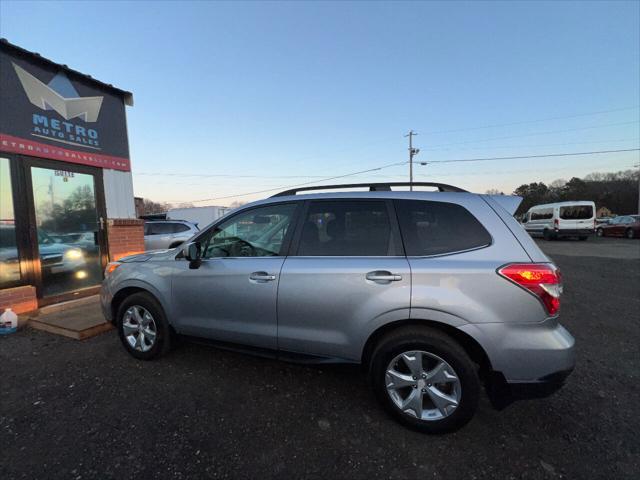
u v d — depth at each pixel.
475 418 2.54
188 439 2.29
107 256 6.05
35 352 3.69
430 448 2.21
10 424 2.43
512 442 2.27
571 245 16.98
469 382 2.20
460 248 2.36
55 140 5.24
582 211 19.31
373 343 2.53
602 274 8.56
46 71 5.11
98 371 3.24
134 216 6.63
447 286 2.25
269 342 2.76
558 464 2.07
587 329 4.48
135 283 3.40
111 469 2.02
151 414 2.56
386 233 2.53
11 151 4.69
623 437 2.32
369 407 2.67
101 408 2.64
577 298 6.13
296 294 2.61
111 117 6.14
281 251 2.78
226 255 3.04
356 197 2.71
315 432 2.37
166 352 3.42
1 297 4.49
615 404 2.71
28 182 4.91
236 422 2.48
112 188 6.18
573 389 2.95
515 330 2.18
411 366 2.32
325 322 2.54
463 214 2.45
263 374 3.20
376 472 2.02
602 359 3.55
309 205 2.81
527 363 2.16
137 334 3.50
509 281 2.19
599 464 2.07
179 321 3.19
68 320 4.46
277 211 2.90
